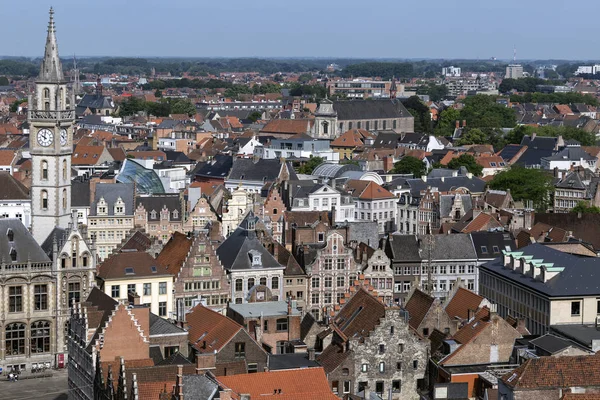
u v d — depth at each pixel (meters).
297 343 193.12
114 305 190.62
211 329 185.62
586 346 183.00
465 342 184.38
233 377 156.00
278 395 155.00
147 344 179.12
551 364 142.12
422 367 188.50
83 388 183.88
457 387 168.75
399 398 187.75
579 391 139.88
